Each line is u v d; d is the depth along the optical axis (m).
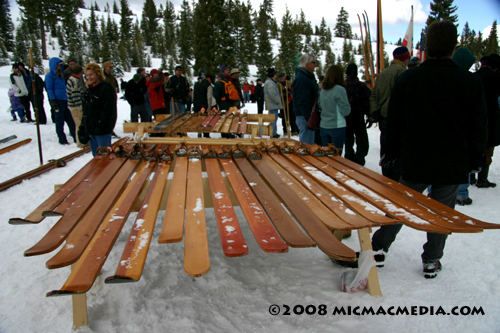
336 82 4.43
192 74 56.12
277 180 2.40
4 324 1.91
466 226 1.64
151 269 2.51
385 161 2.54
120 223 1.75
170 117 6.25
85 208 1.89
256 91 11.27
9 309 2.05
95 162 2.86
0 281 2.37
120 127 10.30
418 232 3.23
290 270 2.55
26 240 3.06
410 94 2.22
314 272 2.52
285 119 8.75
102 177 2.42
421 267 2.57
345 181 2.38
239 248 1.47
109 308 2.05
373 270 2.18
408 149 2.25
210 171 2.63
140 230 1.70
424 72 2.18
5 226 3.35
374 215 1.81
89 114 4.35
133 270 1.36
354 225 1.67
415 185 2.32
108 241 1.57
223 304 2.12
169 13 93.25
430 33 2.21
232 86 8.50
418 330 1.84
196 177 2.46
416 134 2.20
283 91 8.81
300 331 1.85
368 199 2.04
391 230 2.39
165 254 2.78
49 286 2.31
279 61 54.53
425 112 2.16
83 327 1.86
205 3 44.12
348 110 4.44
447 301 2.09
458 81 2.11
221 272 2.50
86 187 2.22
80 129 4.41
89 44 66.75
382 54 8.38
